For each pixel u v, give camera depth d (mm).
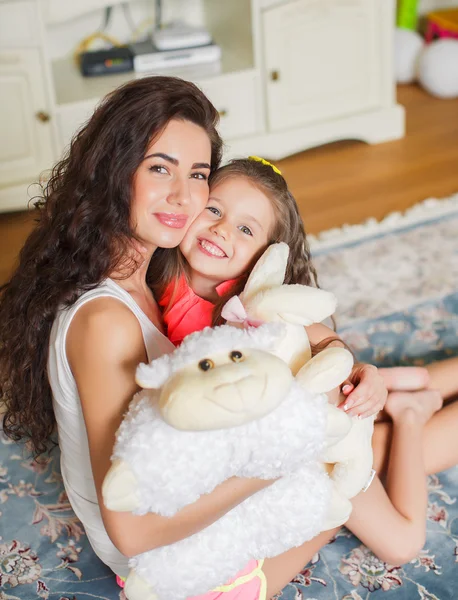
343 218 2662
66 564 1474
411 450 1456
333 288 2258
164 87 1116
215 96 2939
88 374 1048
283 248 1167
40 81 2664
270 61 2959
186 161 1119
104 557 1271
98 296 1086
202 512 1024
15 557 1493
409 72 3760
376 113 3209
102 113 1131
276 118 3070
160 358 963
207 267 1288
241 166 1327
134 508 963
